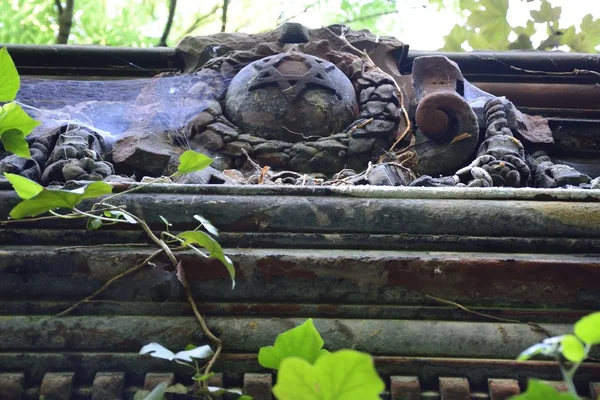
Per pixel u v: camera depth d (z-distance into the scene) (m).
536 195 1.20
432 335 1.08
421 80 1.81
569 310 1.11
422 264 1.11
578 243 1.17
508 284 1.11
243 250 1.15
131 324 1.09
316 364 0.59
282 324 1.09
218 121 1.74
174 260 1.10
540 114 2.06
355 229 1.17
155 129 1.73
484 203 1.19
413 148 1.73
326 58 1.92
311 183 1.59
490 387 1.05
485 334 1.08
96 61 2.10
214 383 1.05
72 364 1.07
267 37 1.98
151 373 1.06
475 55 2.08
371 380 0.60
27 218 1.17
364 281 1.11
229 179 1.55
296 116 1.74
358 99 1.84
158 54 2.09
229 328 1.08
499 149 1.65
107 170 1.54
